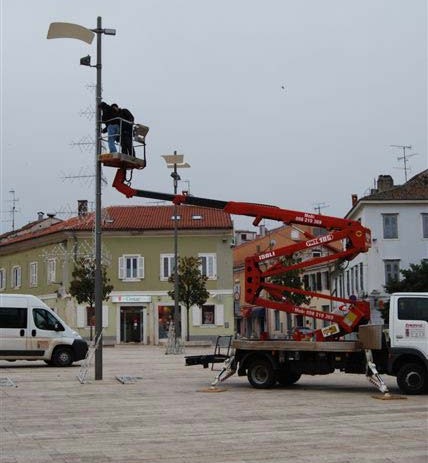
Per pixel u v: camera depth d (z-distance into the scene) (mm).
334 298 17703
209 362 18438
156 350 42688
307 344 16969
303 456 9016
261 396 15984
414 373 15938
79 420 12312
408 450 9414
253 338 18531
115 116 19266
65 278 54312
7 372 23516
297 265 18188
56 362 26266
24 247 60031
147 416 12766
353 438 10352
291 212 18359
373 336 16078
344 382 19609
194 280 48250
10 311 25969
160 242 54719
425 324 15797
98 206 20031
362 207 54219
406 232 53438
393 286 46312
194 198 18906
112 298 53938
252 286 18188
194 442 10078
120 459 8875
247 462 8648
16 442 10148
